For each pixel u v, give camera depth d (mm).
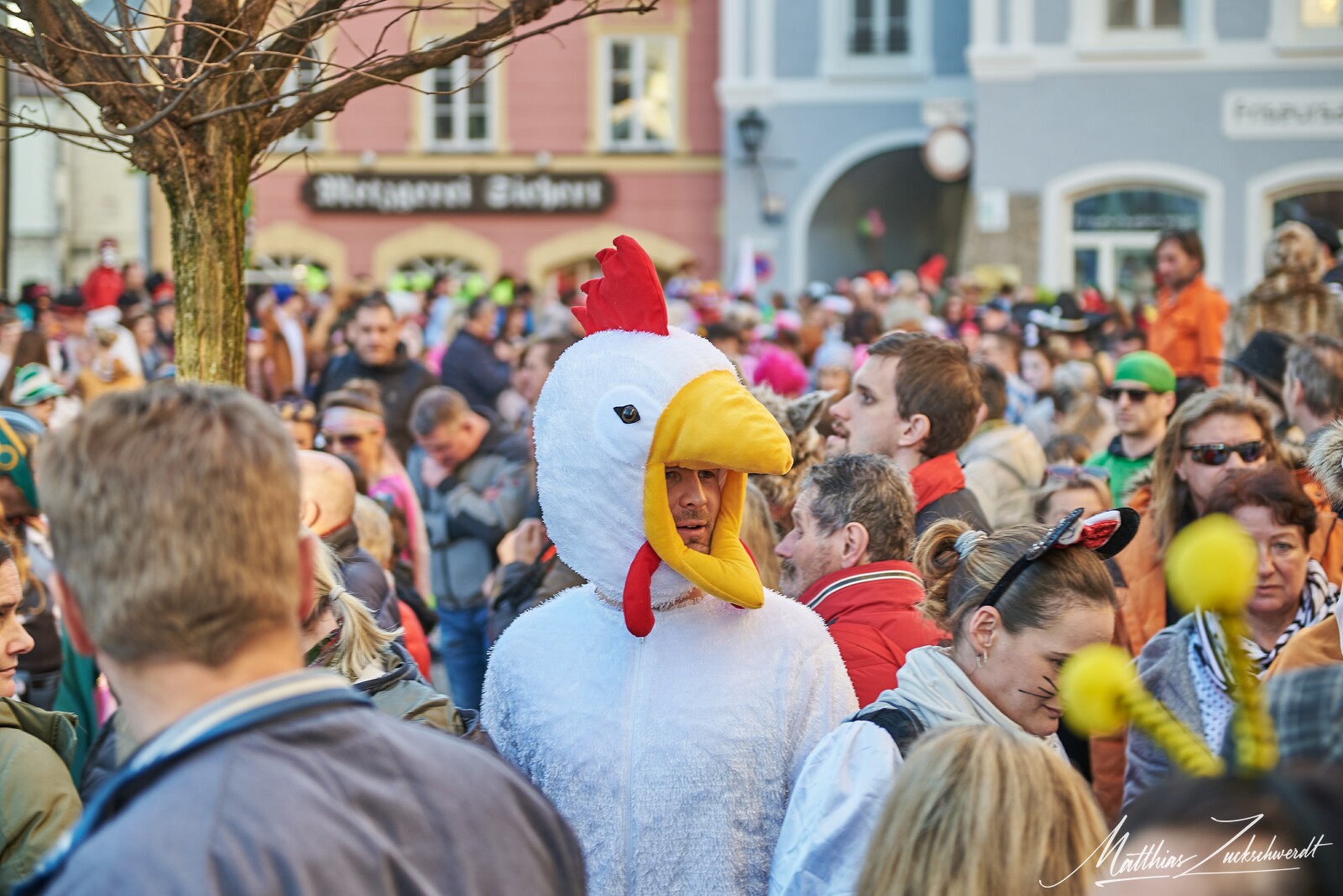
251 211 5578
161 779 1659
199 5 3373
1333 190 22031
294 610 1796
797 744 2838
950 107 24469
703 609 2869
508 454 7062
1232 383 6703
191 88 3127
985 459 5762
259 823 1616
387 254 27344
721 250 26922
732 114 25719
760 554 3889
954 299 16250
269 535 1738
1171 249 9094
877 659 3375
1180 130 22109
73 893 1561
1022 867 2021
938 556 2986
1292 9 21719
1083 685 1701
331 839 1642
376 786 1728
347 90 3533
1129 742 3572
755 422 2658
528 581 5250
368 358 9383
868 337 11289
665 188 26984
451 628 7078
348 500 4512
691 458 2668
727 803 2740
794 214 25703
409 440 9336
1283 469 3783
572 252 27156
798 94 25500
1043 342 9945
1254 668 3506
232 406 1786
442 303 18453
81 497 1701
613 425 2705
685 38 26672
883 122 25406
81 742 4367
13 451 4945
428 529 7082
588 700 2840
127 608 1686
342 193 27281
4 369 9961
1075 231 22703
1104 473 5602
